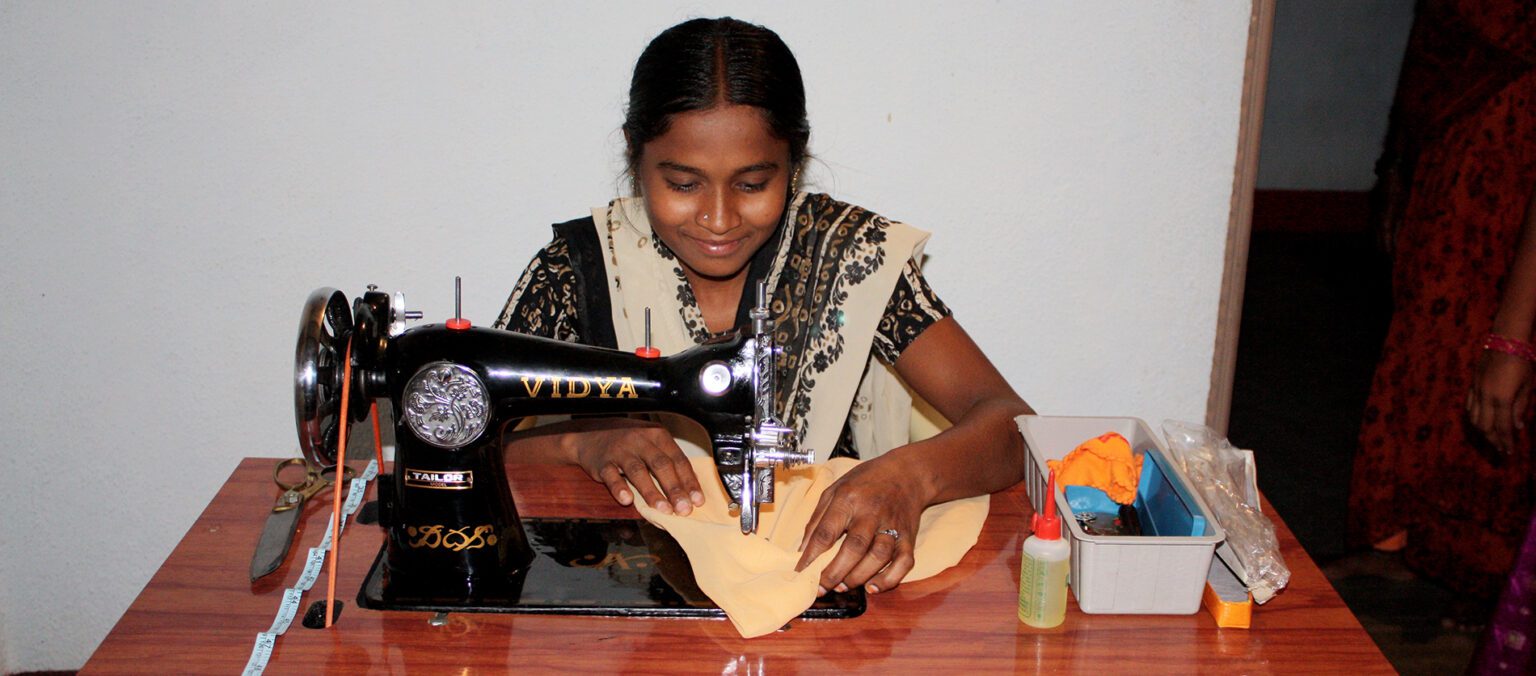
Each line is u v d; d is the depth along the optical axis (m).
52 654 2.40
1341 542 3.12
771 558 1.24
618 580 1.25
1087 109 2.00
